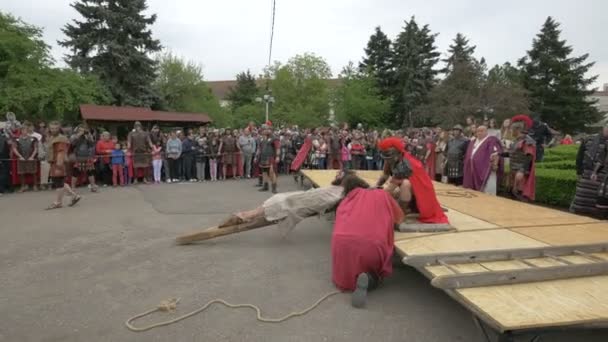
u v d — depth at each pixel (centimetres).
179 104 4416
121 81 2691
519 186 739
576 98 4159
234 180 1381
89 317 365
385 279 461
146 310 379
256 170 1480
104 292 421
